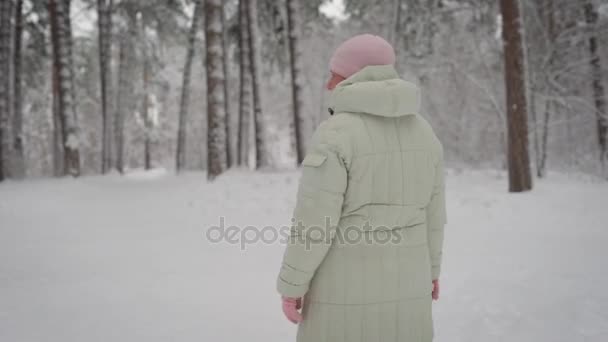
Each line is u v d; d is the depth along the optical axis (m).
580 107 12.30
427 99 17.81
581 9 12.49
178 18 19.77
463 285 3.55
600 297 3.23
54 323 2.82
